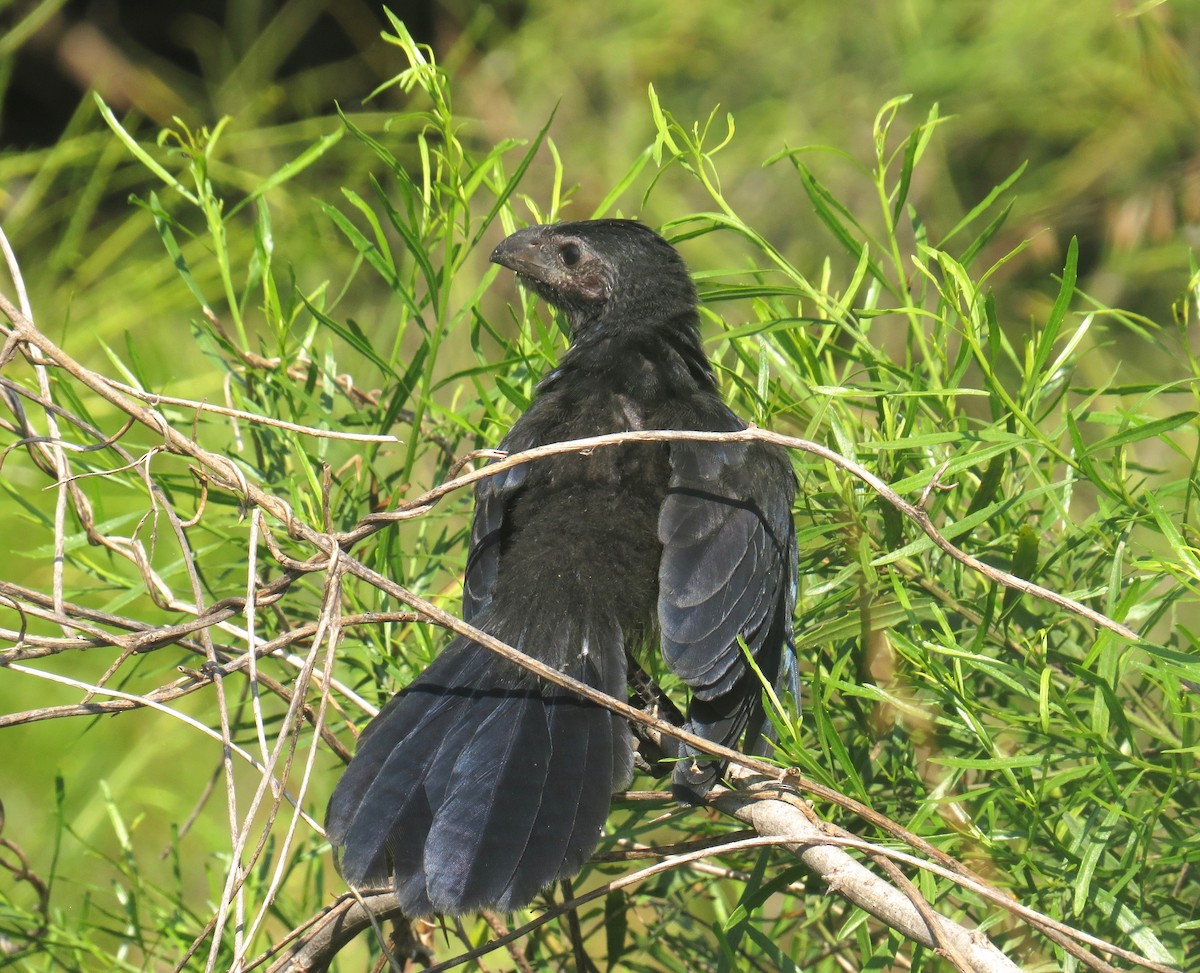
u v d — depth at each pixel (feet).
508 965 25.98
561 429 22.40
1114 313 20.20
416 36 46.98
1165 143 36.09
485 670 19.11
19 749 32.94
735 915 17.26
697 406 22.54
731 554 20.66
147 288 37.88
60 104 48.26
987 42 37.47
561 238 24.81
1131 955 14.60
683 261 25.22
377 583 15.85
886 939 17.78
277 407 23.54
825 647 21.57
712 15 40.27
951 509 20.97
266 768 14.76
